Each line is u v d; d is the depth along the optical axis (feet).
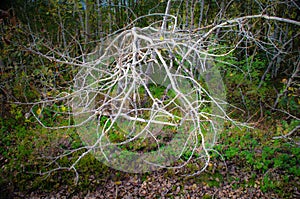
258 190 12.90
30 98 18.26
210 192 12.91
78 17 23.47
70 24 23.11
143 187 13.17
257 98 18.86
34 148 14.99
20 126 16.58
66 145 15.30
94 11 22.76
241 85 19.44
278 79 21.29
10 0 22.56
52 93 17.80
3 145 15.38
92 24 23.50
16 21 21.66
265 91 19.47
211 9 21.06
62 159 14.28
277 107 18.02
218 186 13.19
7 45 18.52
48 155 14.52
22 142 15.35
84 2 21.68
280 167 13.75
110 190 13.00
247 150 14.69
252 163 13.94
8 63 18.28
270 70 21.67
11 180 12.92
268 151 14.32
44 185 13.05
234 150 14.44
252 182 13.29
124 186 13.21
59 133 15.98
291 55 19.31
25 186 12.97
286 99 17.51
